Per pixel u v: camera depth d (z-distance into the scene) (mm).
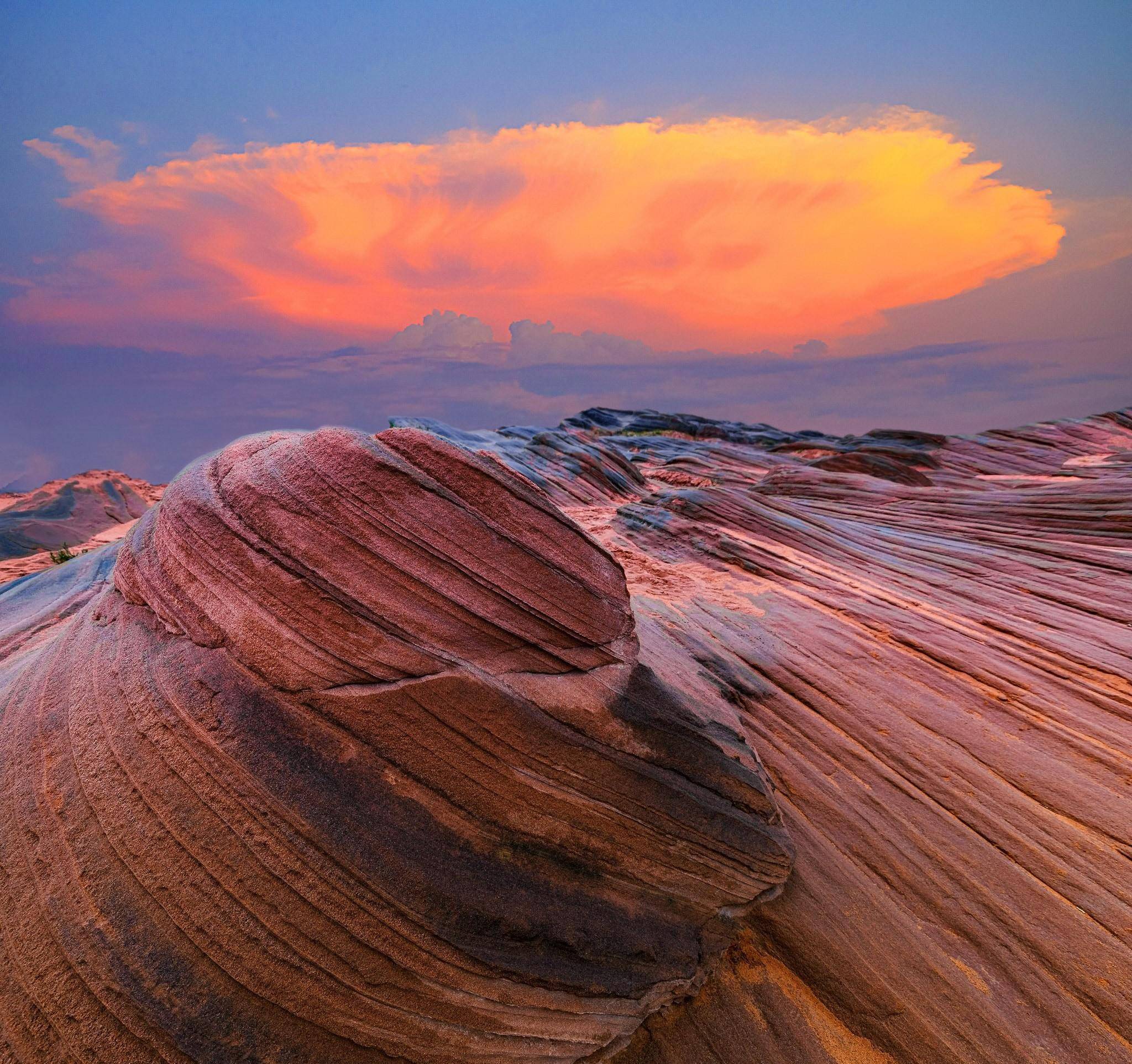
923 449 34438
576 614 5410
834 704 8305
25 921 3609
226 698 4293
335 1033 3521
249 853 3734
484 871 4191
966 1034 4648
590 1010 4215
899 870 5945
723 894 5254
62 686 4887
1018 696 8242
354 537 4773
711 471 32062
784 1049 4617
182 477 5770
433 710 4473
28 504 33125
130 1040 3268
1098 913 5387
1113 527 13375
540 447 28406
